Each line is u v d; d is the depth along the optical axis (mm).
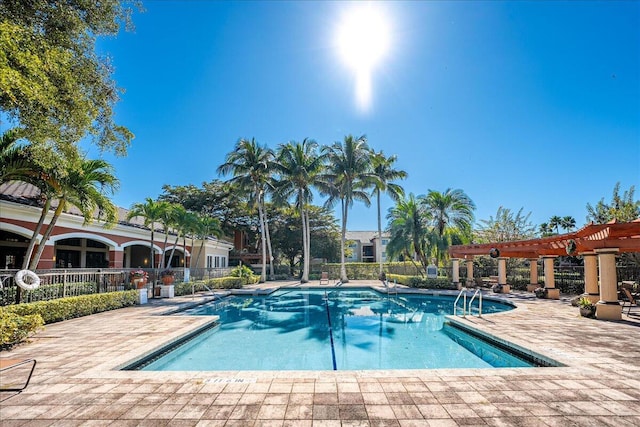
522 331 7234
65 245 19516
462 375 4379
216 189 34750
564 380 4195
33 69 4250
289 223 36156
